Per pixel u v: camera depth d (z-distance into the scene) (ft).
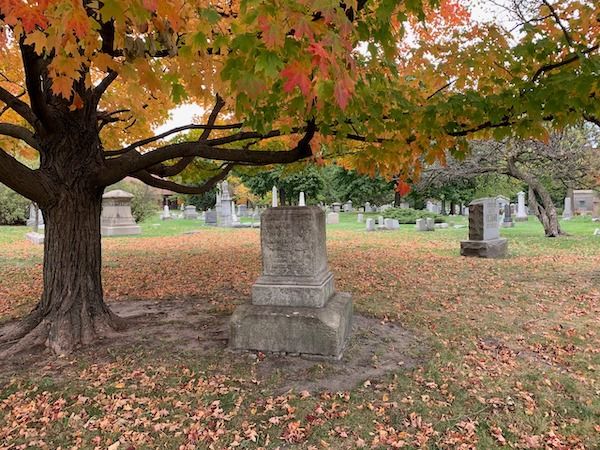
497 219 45.91
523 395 12.81
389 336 18.08
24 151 28.12
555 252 45.29
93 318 17.66
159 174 22.29
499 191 125.70
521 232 70.18
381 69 17.56
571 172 59.77
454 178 66.33
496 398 12.66
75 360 15.28
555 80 13.41
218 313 21.68
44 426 11.18
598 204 104.22
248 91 8.59
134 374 14.12
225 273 34.24
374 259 41.32
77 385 13.38
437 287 28.25
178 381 13.66
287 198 157.48
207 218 99.96
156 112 25.61
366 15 12.98
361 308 22.58
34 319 17.08
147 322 19.97
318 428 11.03
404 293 26.40
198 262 40.24
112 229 69.92
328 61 7.22
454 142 17.56
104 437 10.68
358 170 20.72
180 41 11.93
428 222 77.61
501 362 15.44
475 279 30.89
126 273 34.50
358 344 16.90
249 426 11.14
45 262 17.30
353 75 8.91
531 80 15.24
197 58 10.68
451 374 14.30
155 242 59.36
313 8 7.02
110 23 10.10
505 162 63.10
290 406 12.07
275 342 15.72
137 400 12.46
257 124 14.57
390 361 15.40
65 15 7.70
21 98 25.55
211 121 20.29
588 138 58.34
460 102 15.17
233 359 15.30
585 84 12.76
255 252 47.73
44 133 17.08
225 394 12.83
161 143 31.17
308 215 16.28
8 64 22.79
